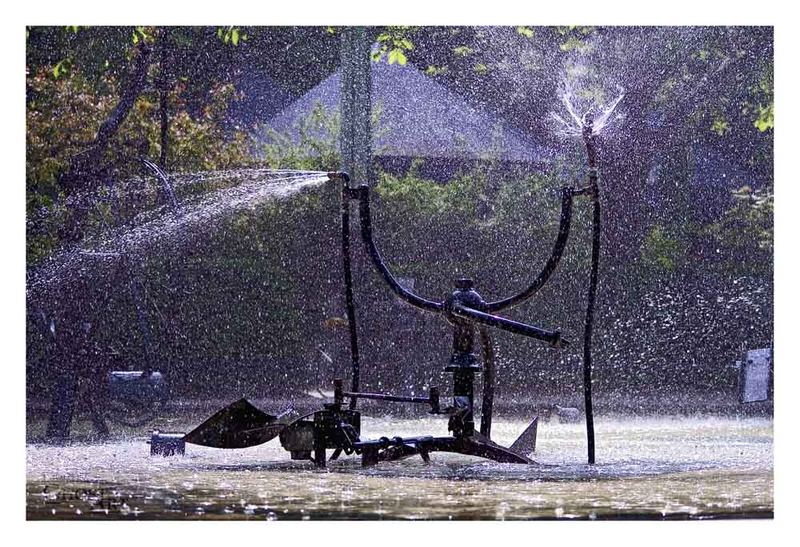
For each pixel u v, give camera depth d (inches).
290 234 1170.0
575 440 695.7
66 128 1049.5
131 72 1075.3
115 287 996.6
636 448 639.1
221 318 1123.9
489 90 1200.2
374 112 1199.6
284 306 1146.7
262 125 1192.8
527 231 1205.1
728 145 1195.9
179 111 1149.1
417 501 443.5
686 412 916.0
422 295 1198.9
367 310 1135.6
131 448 653.9
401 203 1206.3
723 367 1147.3
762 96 1163.3
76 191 972.6
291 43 1193.4
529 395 1060.5
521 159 1194.0
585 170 1178.6
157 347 1095.6
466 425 530.6
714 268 1187.3
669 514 425.7
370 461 523.5
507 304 533.0
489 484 481.1
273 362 1128.2
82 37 1060.5
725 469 546.6
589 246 1179.9
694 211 1187.3
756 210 1193.4
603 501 447.8
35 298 928.3
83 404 863.1
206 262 1133.1
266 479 498.6
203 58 1158.3
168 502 448.1
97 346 914.1
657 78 1153.4
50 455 605.3
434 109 1203.9
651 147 1166.3
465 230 1210.6
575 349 1151.6
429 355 1118.4
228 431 542.0
